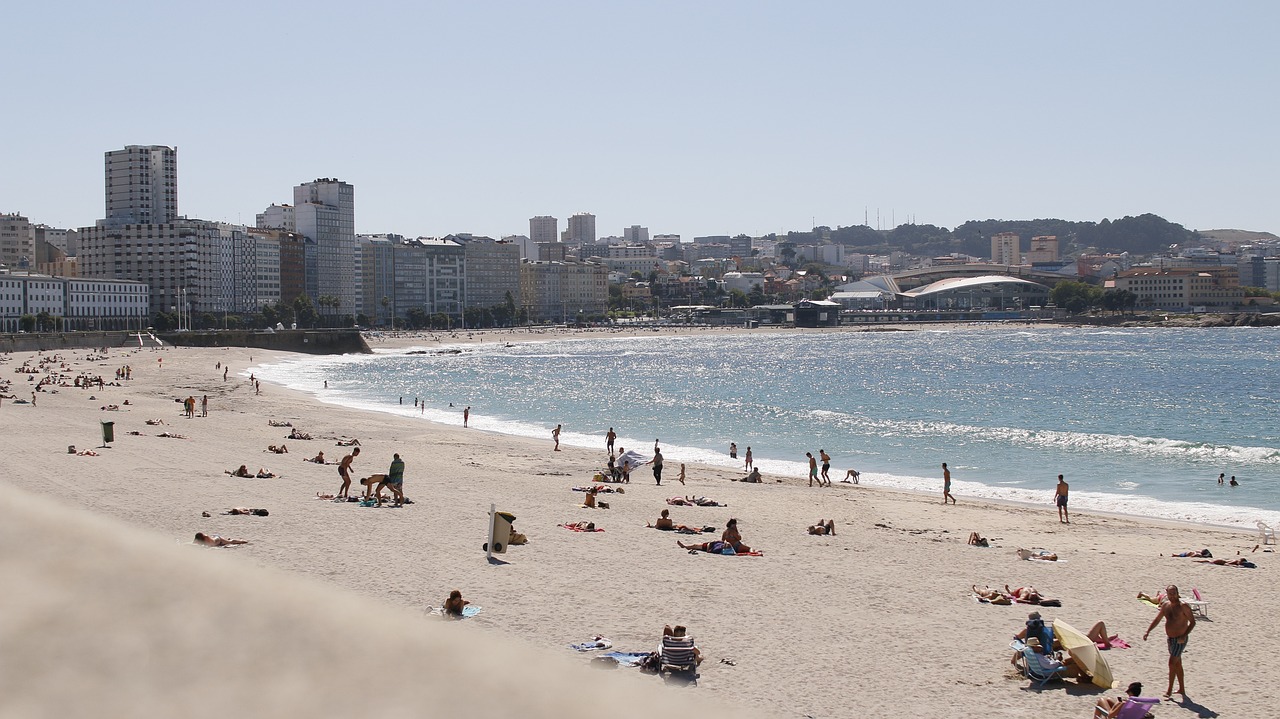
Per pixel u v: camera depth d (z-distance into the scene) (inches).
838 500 2281.0
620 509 2003.0
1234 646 1157.1
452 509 1855.3
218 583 135.5
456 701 120.5
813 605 1269.7
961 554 1656.0
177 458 2456.9
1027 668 1022.4
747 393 6038.4
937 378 7342.5
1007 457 3198.8
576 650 1023.0
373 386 6535.4
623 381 7150.6
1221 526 2103.8
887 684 984.9
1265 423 4296.3
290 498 1905.8
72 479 1977.1
